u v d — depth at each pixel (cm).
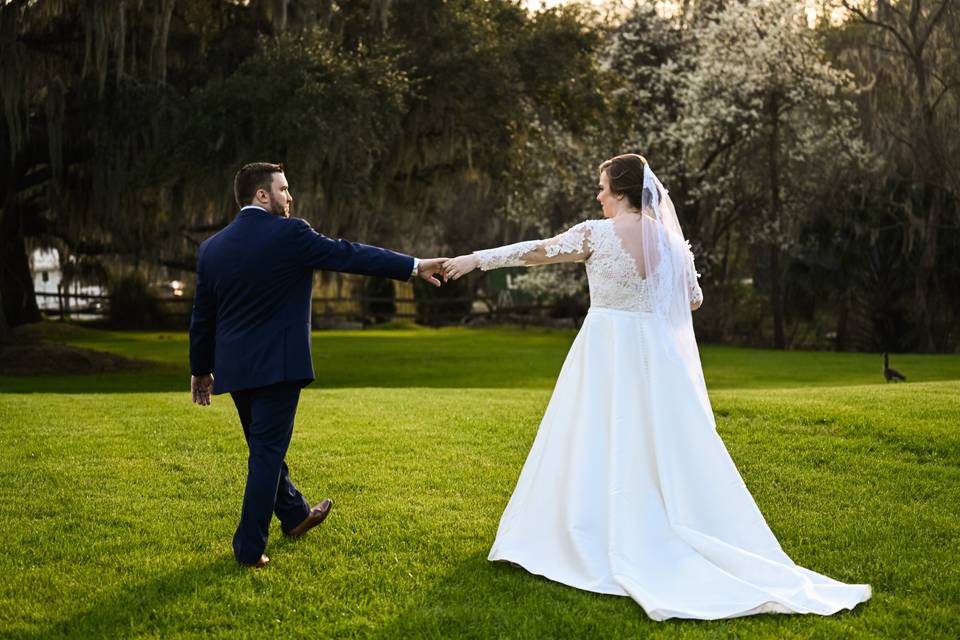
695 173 2400
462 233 3453
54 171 1462
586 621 317
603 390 371
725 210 2467
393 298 3306
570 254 382
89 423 711
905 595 351
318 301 3244
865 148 2303
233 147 1432
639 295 375
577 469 364
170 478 528
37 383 1354
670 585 339
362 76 1478
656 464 360
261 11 1616
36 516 451
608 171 388
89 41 1330
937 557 394
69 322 2806
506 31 1831
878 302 2370
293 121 1330
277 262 367
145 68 1533
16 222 1992
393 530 427
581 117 1908
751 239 2434
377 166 1638
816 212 2375
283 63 1406
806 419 696
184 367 1634
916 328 2364
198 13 1623
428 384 1400
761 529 362
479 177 1939
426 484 517
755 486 520
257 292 367
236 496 489
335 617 325
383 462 571
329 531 426
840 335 2467
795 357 1912
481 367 1688
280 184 388
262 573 369
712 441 367
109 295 2888
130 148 1530
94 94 1502
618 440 361
